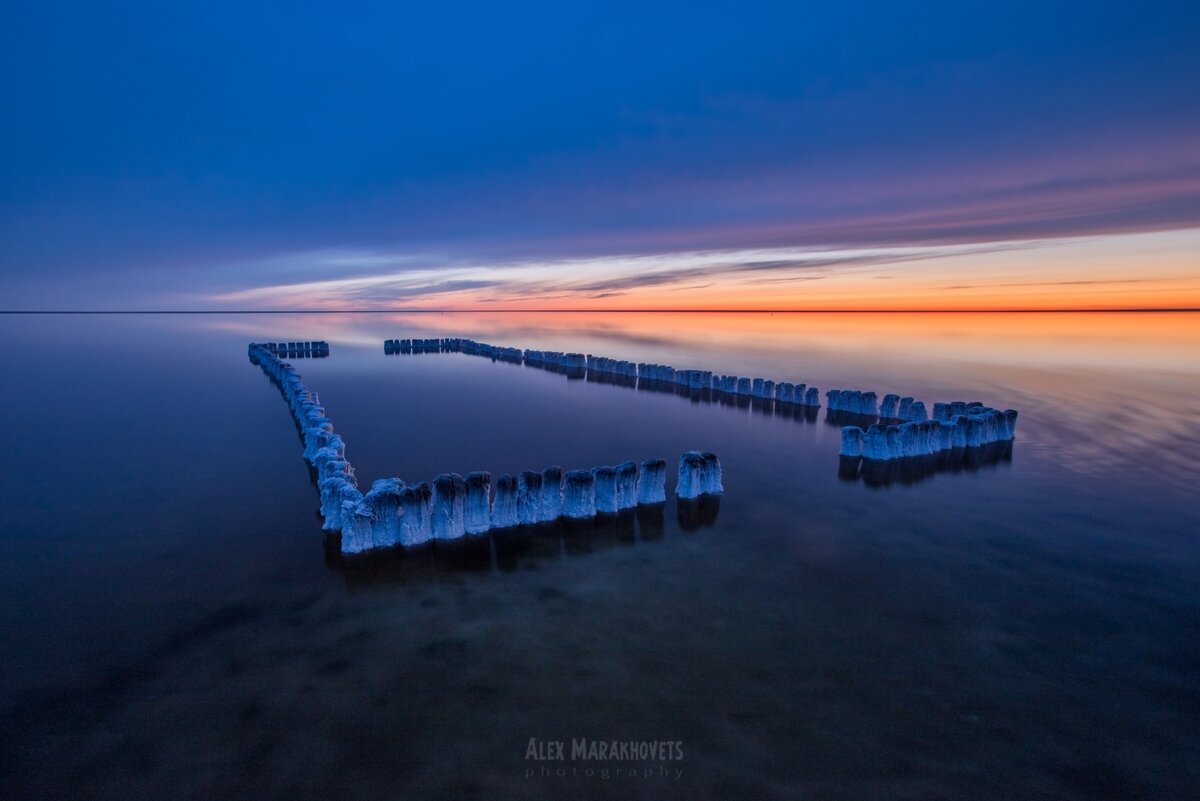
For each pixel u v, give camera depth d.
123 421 16.77
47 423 16.48
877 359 28.69
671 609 7.20
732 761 4.94
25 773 4.77
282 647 6.38
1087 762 4.98
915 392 20.42
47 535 9.09
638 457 13.38
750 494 11.08
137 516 9.81
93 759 4.91
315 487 11.22
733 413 17.95
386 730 5.23
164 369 27.67
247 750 5.00
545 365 28.86
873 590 7.67
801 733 5.25
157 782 4.70
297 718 5.36
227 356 33.28
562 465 12.74
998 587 7.77
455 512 8.86
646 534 9.27
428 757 4.95
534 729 5.26
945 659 6.30
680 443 14.53
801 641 6.58
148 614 6.99
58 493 10.88
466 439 14.79
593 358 26.22
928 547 8.91
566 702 5.59
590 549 8.73
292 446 14.10
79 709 5.46
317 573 7.96
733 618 7.01
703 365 27.44
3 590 7.51
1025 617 7.09
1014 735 5.26
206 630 6.68
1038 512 10.27
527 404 19.33
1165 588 7.75
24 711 5.43
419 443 14.39
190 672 5.97
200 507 10.22
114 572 7.97
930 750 5.08
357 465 12.64
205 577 7.85
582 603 7.31
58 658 6.19
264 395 20.88
